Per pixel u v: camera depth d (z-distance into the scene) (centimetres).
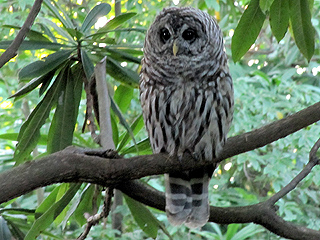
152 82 692
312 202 1328
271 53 1471
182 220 735
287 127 555
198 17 682
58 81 640
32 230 593
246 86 1228
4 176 463
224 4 1358
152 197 630
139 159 515
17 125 1193
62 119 645
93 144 1082
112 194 521
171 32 677
